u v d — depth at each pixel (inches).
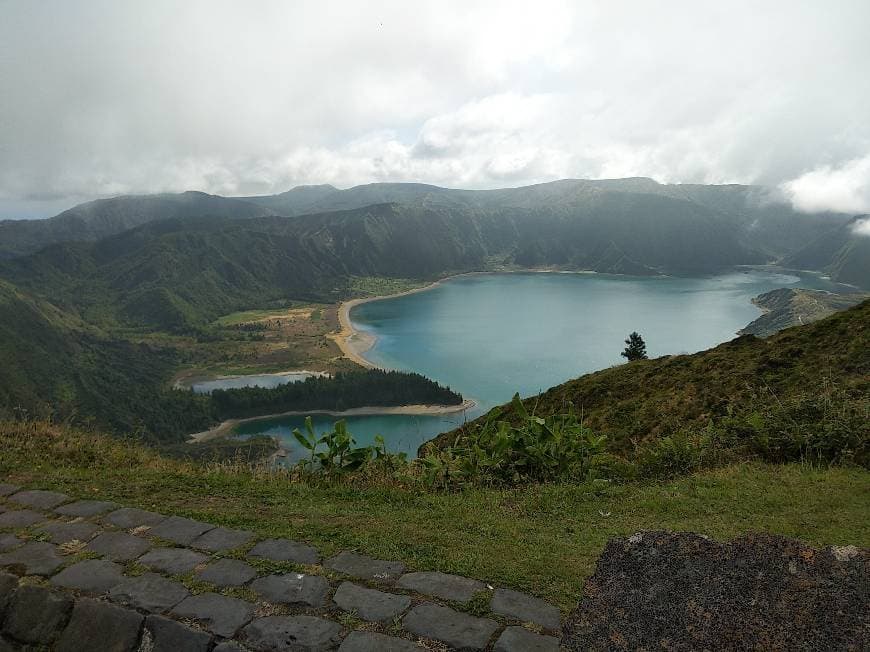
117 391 5772.6
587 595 120.1
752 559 115.8
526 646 135.1
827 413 402.3
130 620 151.0
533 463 343.9
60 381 5880.9
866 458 344.8
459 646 137.1
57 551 190.1
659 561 121.8
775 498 279.6
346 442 332.5
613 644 106.4
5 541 197.9
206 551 189.9
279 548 192.1
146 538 200.2
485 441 361.4
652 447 439.5
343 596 160.2
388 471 335.0
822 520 245.3
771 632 99.7
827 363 853.2
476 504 265.6
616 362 5610.2
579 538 218.7
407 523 226.7
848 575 107.0
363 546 194.9
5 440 328.5
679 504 274.5
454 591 163.3
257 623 147.5
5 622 159.8
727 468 359.6
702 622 104.9
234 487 274.5
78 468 300.0
